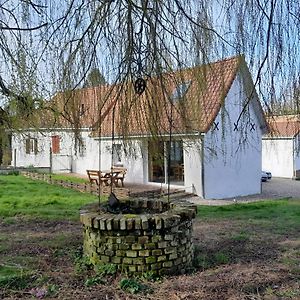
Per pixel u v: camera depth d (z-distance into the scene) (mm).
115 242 4367
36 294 3760
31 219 7691
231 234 6277
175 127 4242
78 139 4348
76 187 14359
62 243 5695
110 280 4160
